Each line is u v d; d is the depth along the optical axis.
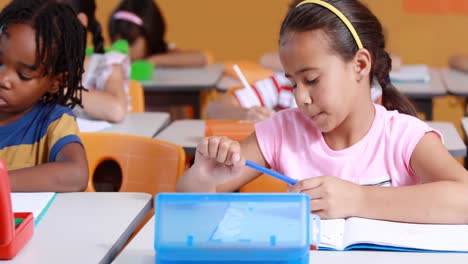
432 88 3.20
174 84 3.29
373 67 1.43
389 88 1.64
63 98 1.71
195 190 1.37
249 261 0.95
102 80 2.56
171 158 1.78
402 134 1.46
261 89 2.53
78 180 1.55
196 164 1.36
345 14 1.35
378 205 1.27
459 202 1.28
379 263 1.08
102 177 1.97
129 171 1.82
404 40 4.62
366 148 1.48
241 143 1.59
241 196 0.97
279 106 2.54
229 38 4.79
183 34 4.82
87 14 2.82
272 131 1.57
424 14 4.58
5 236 1.09
